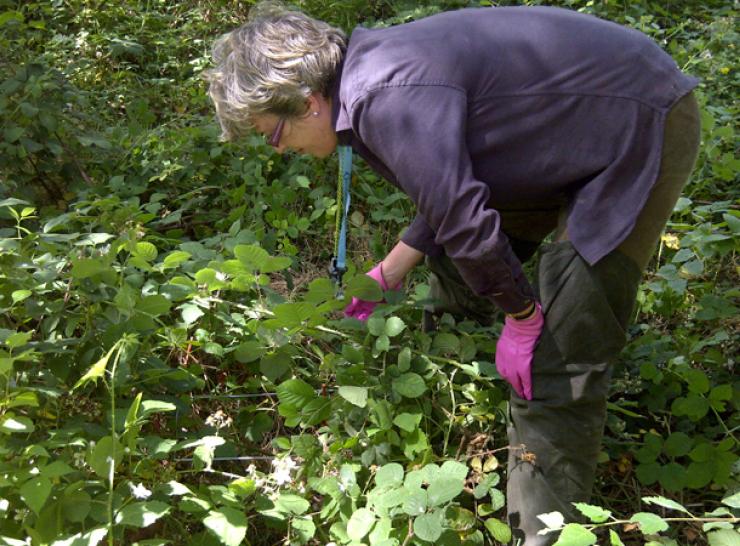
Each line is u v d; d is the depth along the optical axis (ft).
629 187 6.61
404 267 8.73
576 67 6.50
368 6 16.70
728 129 11.61
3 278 7.54
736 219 9.23
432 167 6.21
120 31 17.11
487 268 6.39
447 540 6.90
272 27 6.87
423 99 6.27
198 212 11.97
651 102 6.52
